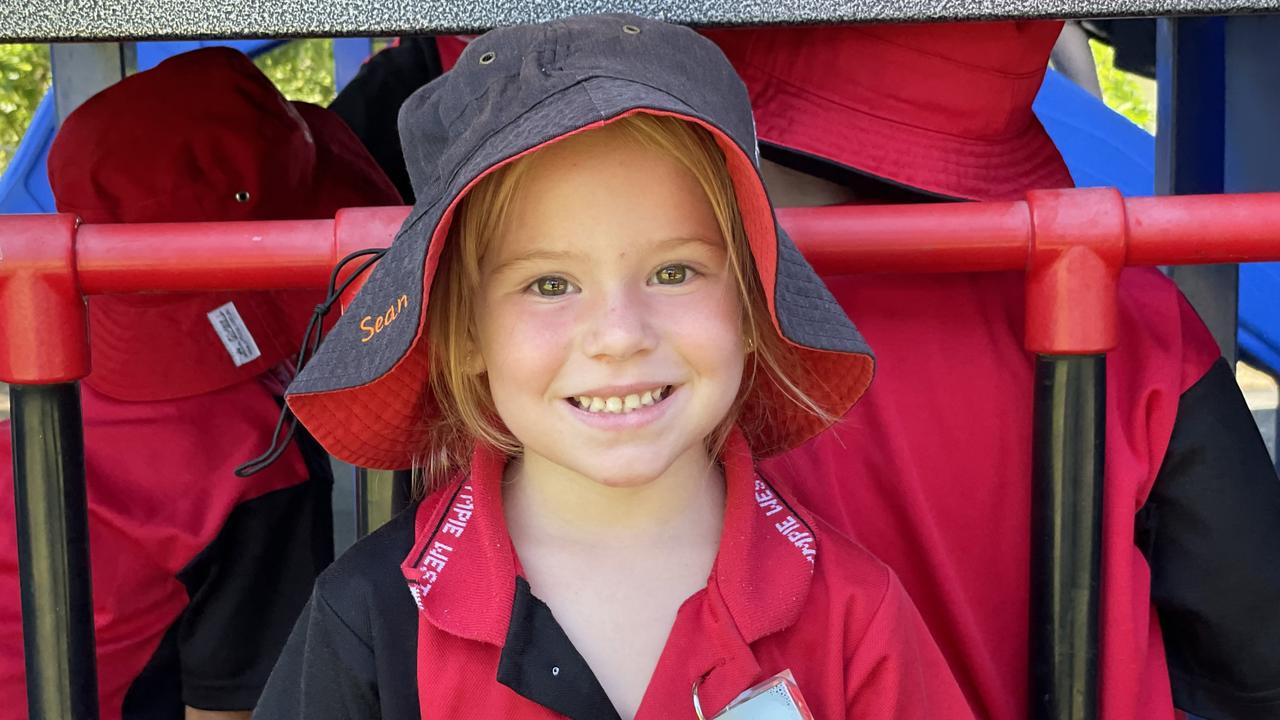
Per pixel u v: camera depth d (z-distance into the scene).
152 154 1.23
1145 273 1.00
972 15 0.77
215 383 1.21
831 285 0.97
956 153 0.98
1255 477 0.94
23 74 4.21
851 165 0.96
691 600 0.75
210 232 0.78
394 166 1.87
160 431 1.17
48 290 0.76
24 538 0.78
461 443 0.84
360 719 0.74
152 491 1.15
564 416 0.73
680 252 0.73
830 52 0.98
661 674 0.73
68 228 0.76
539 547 0.78
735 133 0.70
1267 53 1.47
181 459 1.17
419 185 0.76
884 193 1.01
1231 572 0.93
